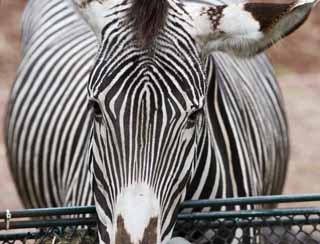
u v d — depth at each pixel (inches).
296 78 641.6
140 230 207.5
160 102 213.5
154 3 215.3
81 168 285.3
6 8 719.1
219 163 259.1
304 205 448.8
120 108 213.8
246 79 306.7
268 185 314.2
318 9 735.1
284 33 228.1
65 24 345.4
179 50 219.1
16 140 342.0
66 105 313.4
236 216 238.2
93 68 222.2
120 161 214.1
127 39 219.0
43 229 239.0
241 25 226.2
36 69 340.2
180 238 231.9
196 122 221.8
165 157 215.5
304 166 516.7
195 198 250.8
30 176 332.2
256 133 293.1
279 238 250.1
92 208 234.2
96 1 227.8
